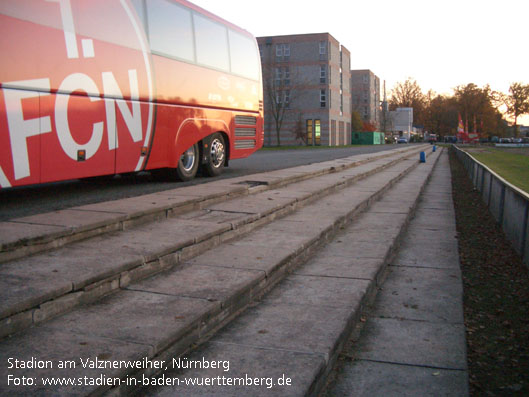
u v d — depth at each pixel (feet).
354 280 15.61
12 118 20.06
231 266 15.23
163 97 30.68
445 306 14.87
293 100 212.43
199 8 34.99
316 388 9.36
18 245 13.46
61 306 10.84
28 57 20.71
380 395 9.64
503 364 11.20
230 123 39.63
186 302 11.74
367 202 32.35
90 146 24.59
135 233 17.33
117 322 10.38
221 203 25.38
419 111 396.78
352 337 12.45
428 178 61.46
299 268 17.33
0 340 9.32
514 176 68.64
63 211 18.83
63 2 22.62
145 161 29.35
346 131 253.85
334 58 219.61
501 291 16.61
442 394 9.70
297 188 33.01
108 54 25.71
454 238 25.08
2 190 28.89
